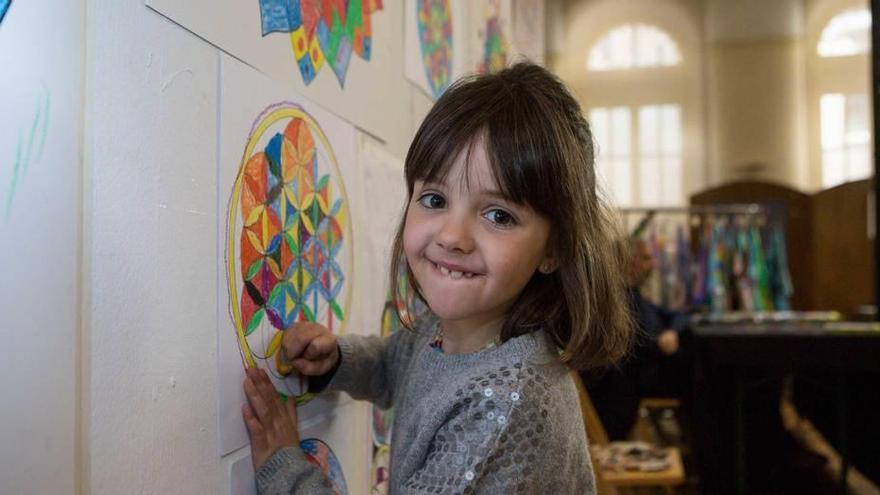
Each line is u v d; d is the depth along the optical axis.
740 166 7.01
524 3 2.99
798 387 3.34
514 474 0.59
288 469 0.66
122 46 0.49
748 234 4.66
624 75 7.43
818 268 4.73
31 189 0.42
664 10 7.35
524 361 0.64
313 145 0.81
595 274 0.69
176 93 0.55
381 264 1.06
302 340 0.74
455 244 0.60
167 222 0.54
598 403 2.41
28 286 0.42
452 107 0.63
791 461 3.02
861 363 2.68
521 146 0.60
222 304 0.62
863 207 4.45
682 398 3.57
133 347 0.51
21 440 0.42
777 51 7.00
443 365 0.69
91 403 0.47
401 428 0.71
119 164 0.49
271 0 0.71
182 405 0.56
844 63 6.87
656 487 2.91
